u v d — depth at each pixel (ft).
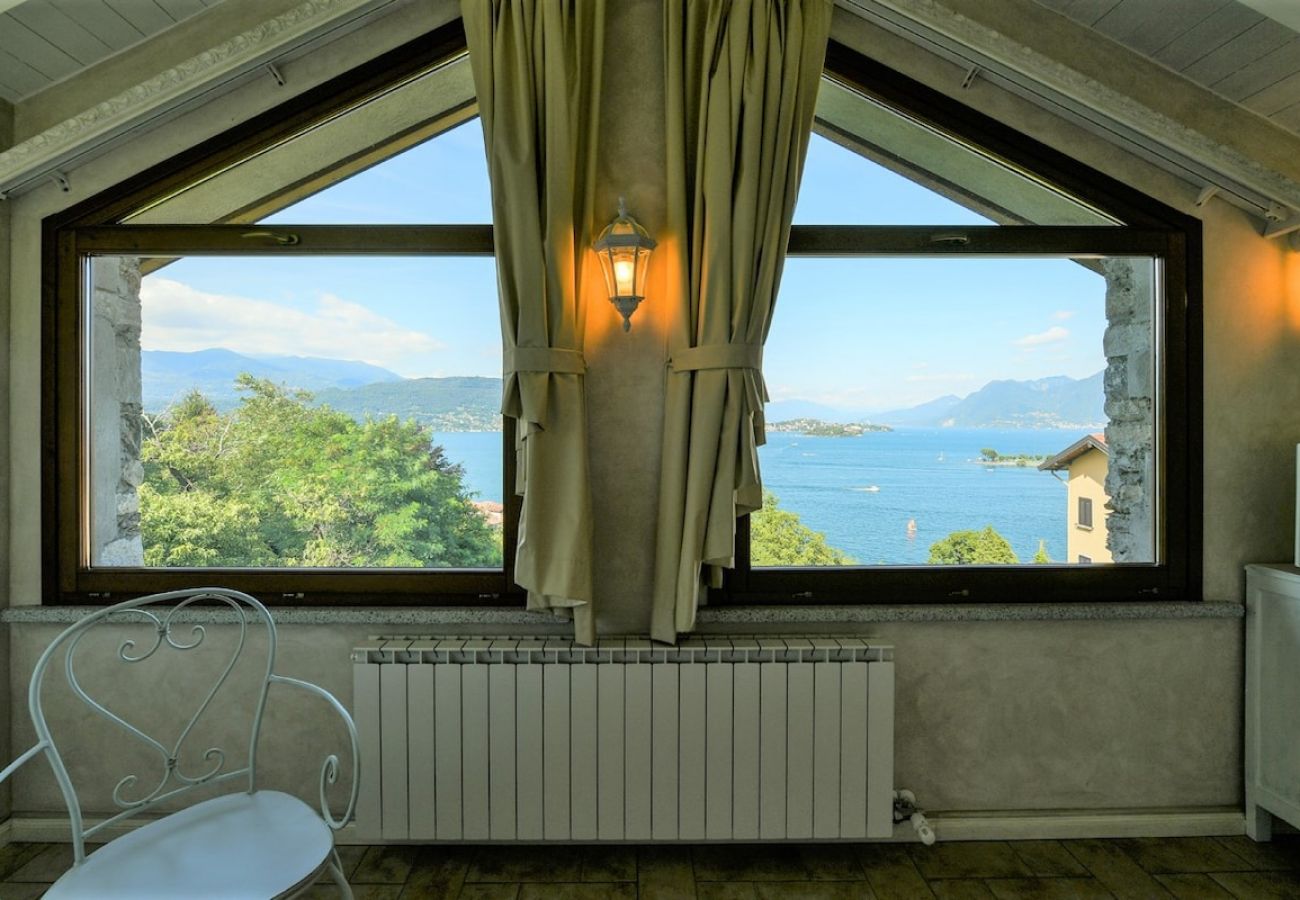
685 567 7.03
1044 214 7.97
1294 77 7.13
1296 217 7.40
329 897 6.72
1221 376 7.79
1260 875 7.05
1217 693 7.75
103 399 7.80
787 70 7.18
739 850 7.48
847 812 7.13
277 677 5.98
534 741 7.11
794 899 6.72
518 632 7.63
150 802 5.57
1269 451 7.80
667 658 7.14
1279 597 7.25
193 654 7.57
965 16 7.39
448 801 7.09
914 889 6.87
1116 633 7.72
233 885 4.67
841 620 7.57
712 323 7.09
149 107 7.16
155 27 7.52
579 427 7.15
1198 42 7.26
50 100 7.68
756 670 7.09
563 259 7.05
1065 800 7.75
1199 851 7.43
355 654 7.13
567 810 7.12
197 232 7.68
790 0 7.23
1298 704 7.05
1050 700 7.73
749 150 7.06
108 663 7.54
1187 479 7.79
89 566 7.72
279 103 7.62
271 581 7.68
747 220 7.06
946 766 7.73
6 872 7.05
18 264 7.55
